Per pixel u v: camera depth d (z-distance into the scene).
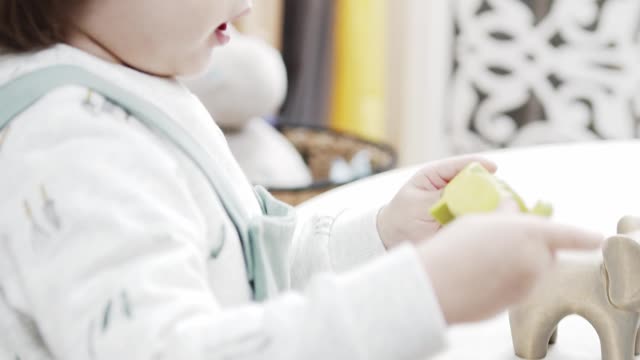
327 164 1.48
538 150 0.76
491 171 0.48
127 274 0.31
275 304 0.31
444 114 1.57
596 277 0.41
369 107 1.58
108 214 0.32
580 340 0.46
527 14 1.46
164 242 0.32
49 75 0.37
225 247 0.39
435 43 1.53
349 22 1.55
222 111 1.26
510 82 1.50
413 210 0.49
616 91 1.42
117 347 0.30
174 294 0.31
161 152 0.36
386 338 0.29
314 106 1.60
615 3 1.39
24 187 0.33
